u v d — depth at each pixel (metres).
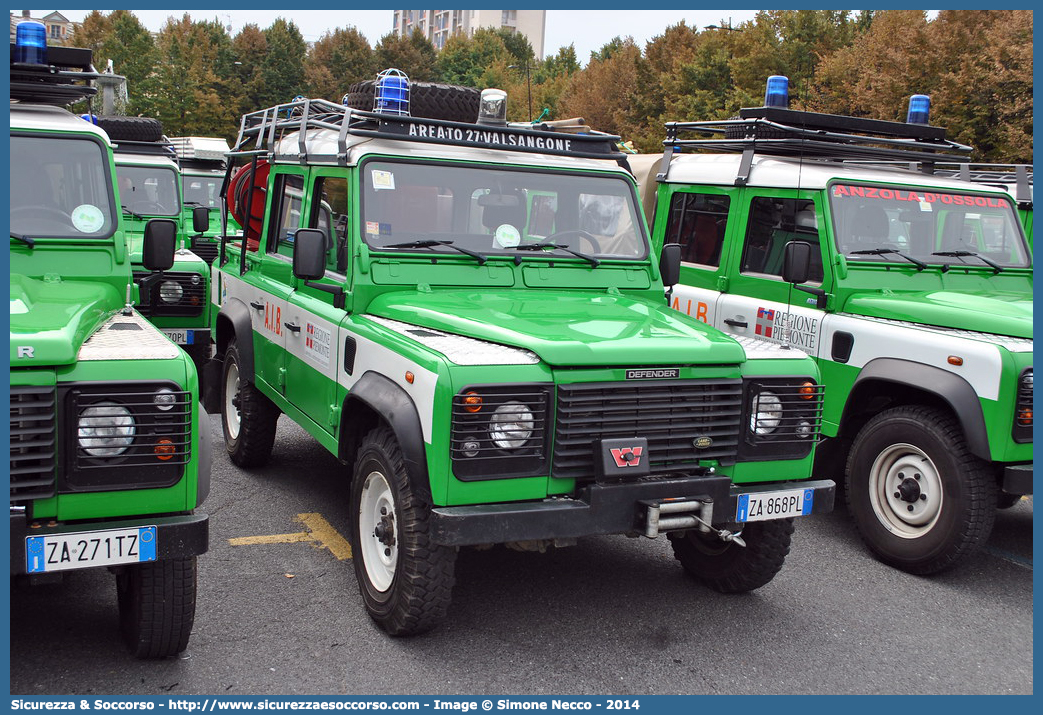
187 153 15.75
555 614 4.52
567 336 3.98
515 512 3.69
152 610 3.60
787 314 6.24
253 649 4.01
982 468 5.06
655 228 7.61
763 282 6.49
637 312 4.67
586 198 5.25
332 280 4.96
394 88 5.04
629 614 4.56
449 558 3.93
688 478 4.02
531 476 3.80
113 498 3.30
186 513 3.46
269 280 6.11
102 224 4.55
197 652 3.96
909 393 5.64
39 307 3.75
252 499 5.98
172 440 3.36
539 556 5.29
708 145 7.17
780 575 5.20
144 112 43.78
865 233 6.12
